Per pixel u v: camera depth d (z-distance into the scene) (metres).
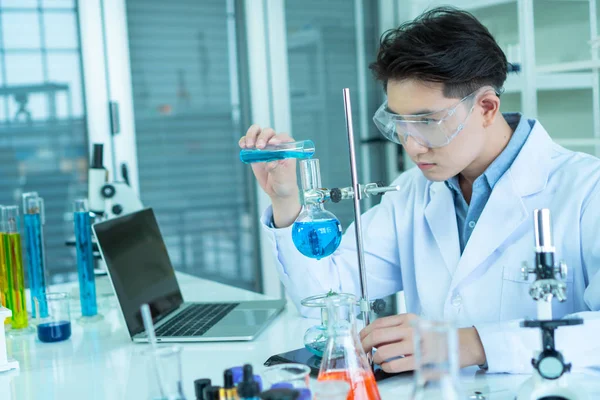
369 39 4.97
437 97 1.40
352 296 1.21
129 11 4.21
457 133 1.43
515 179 1.65
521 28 3.67
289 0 4.61
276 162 1.71
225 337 1.74
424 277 1.77
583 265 1.57
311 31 4.72
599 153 3.54
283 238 1.77
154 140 4.32
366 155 4.97
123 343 1.82
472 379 1.34
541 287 1.10
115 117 4.07
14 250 2.00
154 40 4.29
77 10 4.03
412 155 1.50
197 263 4.51
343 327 1.15
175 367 1.00
